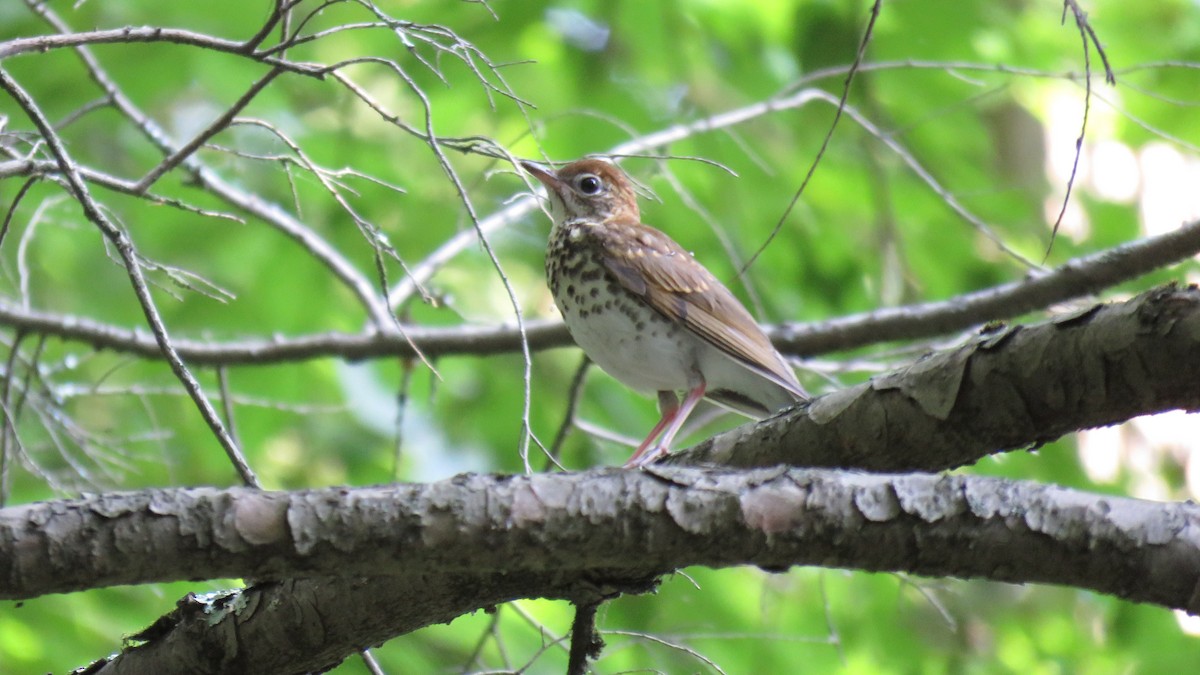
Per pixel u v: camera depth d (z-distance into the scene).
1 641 10.66
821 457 5.76
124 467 10.23
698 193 14.02
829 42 13.81
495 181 14.61
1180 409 5.06
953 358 5.45
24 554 4.64
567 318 10.50
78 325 10.89
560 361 14.95
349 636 5.75
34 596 4.74
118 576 4.73
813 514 5.16
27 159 6.07
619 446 13.93
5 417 8.22
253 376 13.77
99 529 4.71
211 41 5.78
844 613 12.88
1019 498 5.15
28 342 13.31
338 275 11.60
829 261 14.23
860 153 13.95
